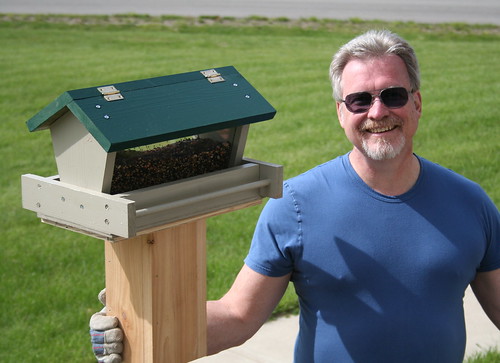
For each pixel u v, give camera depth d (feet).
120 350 6.63
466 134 27.73
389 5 69.00
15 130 28.89
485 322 14.21
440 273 7.00
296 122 30.12
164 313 6.50
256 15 64.03
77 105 5.81
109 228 5.79
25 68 40.27
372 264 6.99
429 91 34.81
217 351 7.34
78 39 51.65
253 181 6.87
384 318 6.98
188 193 6.32
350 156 7.27
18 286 15.85
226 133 6.86
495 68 40.98
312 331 7.29
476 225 7.18
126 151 6.22
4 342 13.65
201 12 65.00
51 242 18.25
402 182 7.09
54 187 6.21
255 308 7.39
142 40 52.08
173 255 6.48
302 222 7.14
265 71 40.70
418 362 7.03
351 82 6.94
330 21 62.18
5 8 63.36
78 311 14.85
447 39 55.06
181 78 6.51
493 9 66.90
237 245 17.74
